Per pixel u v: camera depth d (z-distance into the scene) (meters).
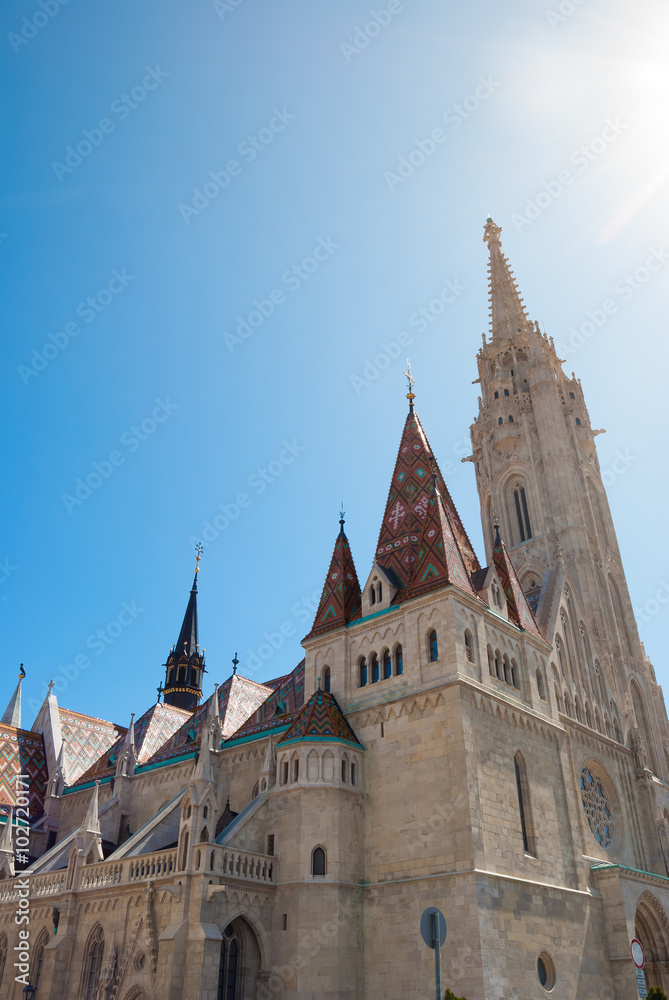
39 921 50.59
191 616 116.25
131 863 45.50
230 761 57.94
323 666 53.75
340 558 59.53
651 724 73.19
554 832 48.66
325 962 40.25
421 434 64.19
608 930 48.94
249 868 42.59
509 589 58.06
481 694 46.50
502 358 96.50
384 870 43.50
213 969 37.62
